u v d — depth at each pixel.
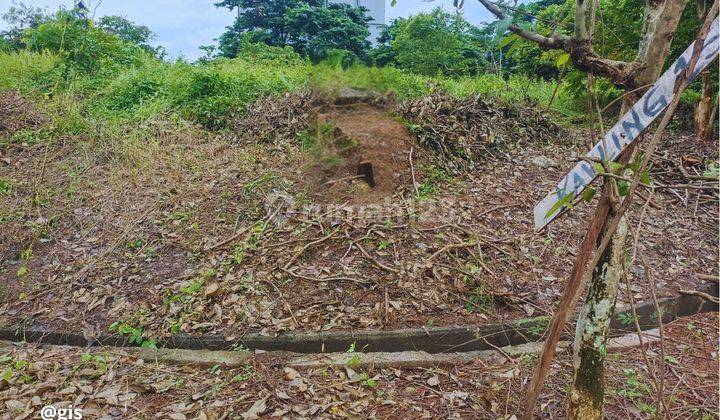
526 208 4.29
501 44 1.74
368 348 2.98
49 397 2.59
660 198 4.65
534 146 5.59
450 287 3.35
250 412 2.44
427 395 2.60
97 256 3.88
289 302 3.26
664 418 2.37
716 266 3.79
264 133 5.64
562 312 1.69
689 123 6.47
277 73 7.34
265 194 4.25
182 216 4.18
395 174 4.47
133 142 5.23
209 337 3.05
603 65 1.62
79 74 6.89
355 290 3.32
